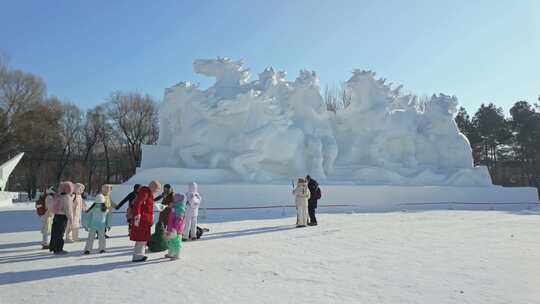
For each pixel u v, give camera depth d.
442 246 9.02
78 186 9.98
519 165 48.56
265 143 20.50
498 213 18.44
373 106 25.33
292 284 5.75
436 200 23.02
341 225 13.10
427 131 27.34
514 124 48.00
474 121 51.12
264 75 22.58
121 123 45.59
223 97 20.70
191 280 5.99
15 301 4.96
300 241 9.74
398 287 5.58
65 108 46.53
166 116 21.23
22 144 39.91
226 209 17.56
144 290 5.45
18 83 38.78
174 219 7.70
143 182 18.05
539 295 5.18
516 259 7.54
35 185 45.72
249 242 9.60
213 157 19.70
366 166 23.97
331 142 23.34
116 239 10.30
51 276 6.27
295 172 21.64
